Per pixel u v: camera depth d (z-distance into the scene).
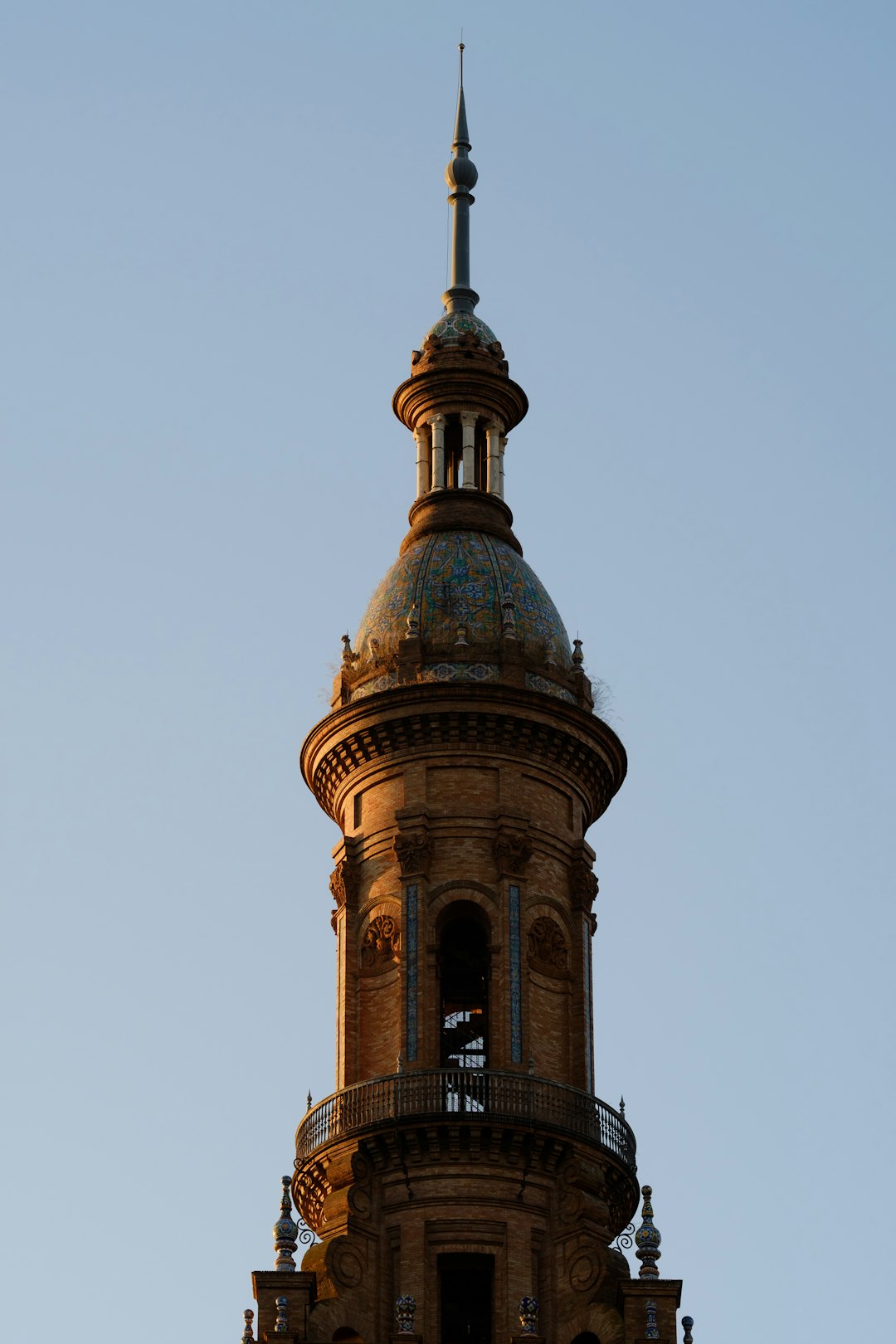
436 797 100.06
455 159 116.19
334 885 101.38
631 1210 98.06
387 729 100.94
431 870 99.00
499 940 97.75
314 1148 96.06
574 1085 97.44
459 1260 93.44
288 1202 94.25
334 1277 92.25
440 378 109.00
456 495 107.25
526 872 99.25
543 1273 93.44
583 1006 98.62
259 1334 90.75
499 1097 94.56
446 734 100.69
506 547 106.75
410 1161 94.31
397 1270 93.19
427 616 103.69
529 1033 96.88
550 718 101.25
